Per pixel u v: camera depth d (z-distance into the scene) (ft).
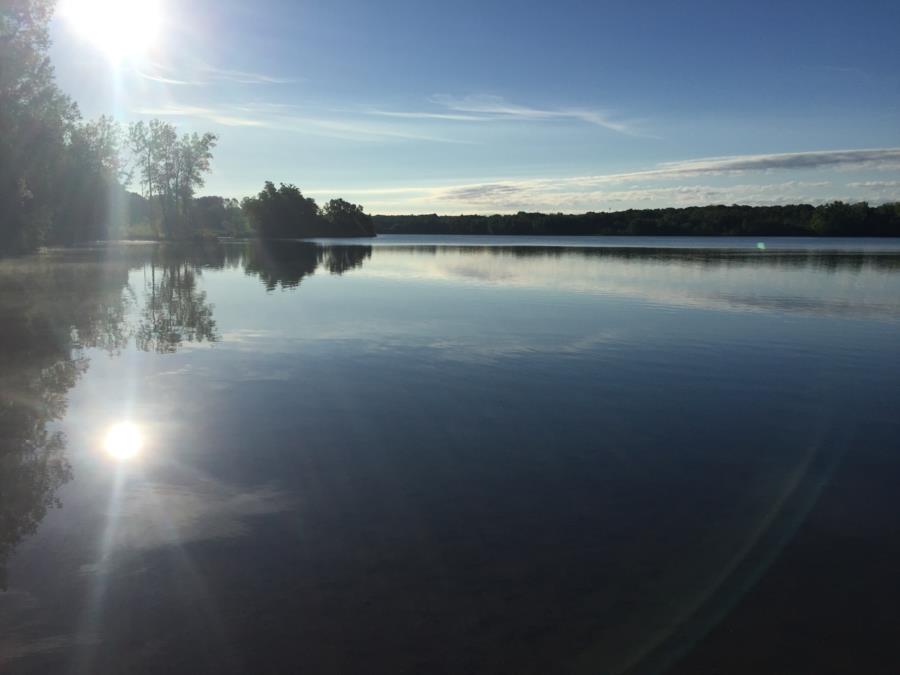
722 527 19.13
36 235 124.16
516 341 46.52
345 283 89.30
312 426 27.50
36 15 105.29
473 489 21.47
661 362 40.42
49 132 115.65
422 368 38.09
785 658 13.64
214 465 23.20
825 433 27.58
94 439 25.68
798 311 62.49
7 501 20.20
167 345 44.09
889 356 42.60
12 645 13.51
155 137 259.60
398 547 17.69
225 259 148.56
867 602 15.60
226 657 13.26
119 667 12.92
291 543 17.83
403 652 13.50
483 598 15.42
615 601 15.42
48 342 44.73
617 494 21.31
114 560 16.83
